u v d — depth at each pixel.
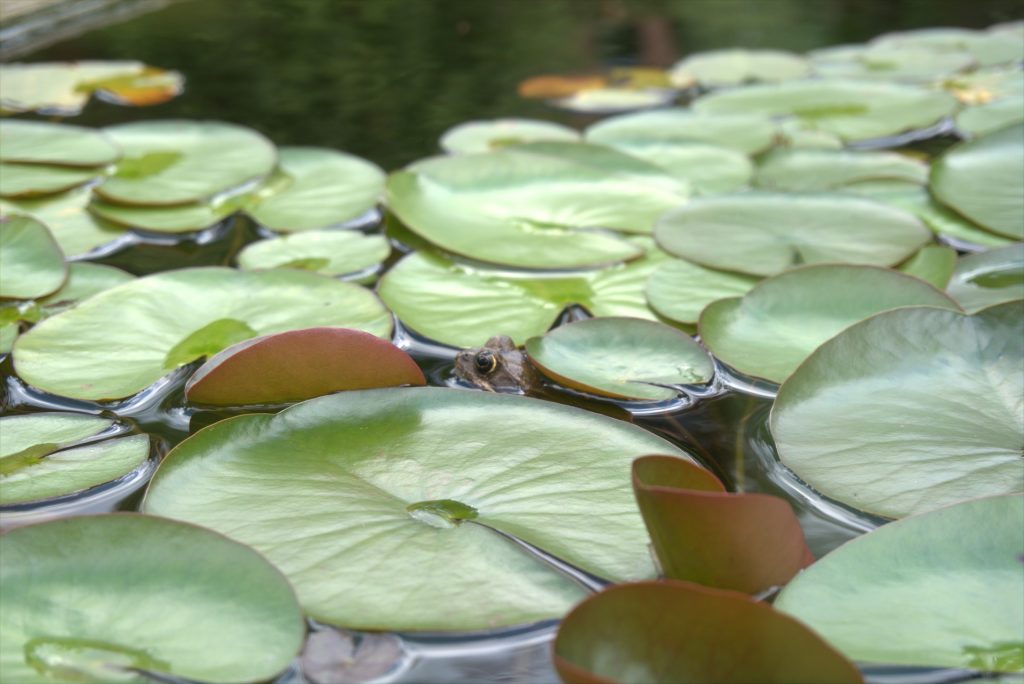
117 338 0.91
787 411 0.86
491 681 0.78
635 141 1.12
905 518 0.81
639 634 0.76
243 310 0.93
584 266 0.98
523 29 1.52
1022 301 0.87
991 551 0.79
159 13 1.56
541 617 0.79
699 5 1.65
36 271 0.96
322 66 1.34
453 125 1.17
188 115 1.18
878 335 0.87
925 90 1.19
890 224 0.99
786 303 0.92
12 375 0.90
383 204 1.05
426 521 0.82
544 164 1.06
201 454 0.84
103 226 1.01
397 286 0.96
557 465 0.84
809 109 1.18
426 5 1.65
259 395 0.88
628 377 0.89
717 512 0.78
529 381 0.90
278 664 0.77
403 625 0.78
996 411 0.85
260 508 0.82
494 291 0.96
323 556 0.80
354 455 0.84
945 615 0.78
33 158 1.06
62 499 0.83
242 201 1.04
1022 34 1.36
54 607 0.78
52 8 1.48
